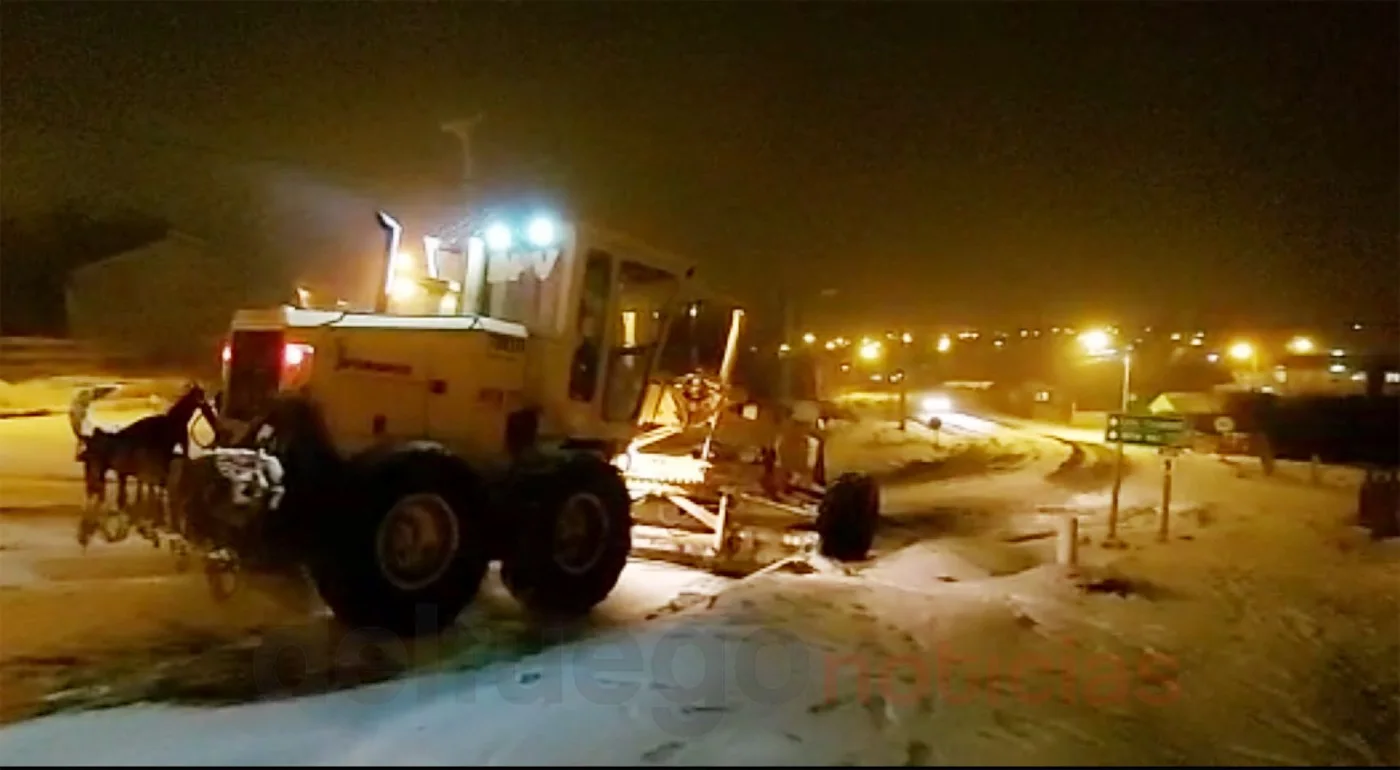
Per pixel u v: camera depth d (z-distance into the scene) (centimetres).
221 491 778
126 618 873
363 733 546
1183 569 1264
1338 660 874
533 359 970
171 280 3469
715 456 1211
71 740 562
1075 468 2942
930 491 2253
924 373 8075
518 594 899
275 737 540
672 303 1095
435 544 831
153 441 847
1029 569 1220
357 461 816
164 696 689
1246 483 2652
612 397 1045
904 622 784
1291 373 5181
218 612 900
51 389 2605
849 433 3728
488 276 1012
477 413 912
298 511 802
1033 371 7794
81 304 3375
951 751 518
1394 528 1756
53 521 1271
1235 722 669
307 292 1022
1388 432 3856
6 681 719
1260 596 1123
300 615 895
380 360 854
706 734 529
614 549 941
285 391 819
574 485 908
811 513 1250
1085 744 559
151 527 842
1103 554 1380
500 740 519
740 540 1165
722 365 1206
